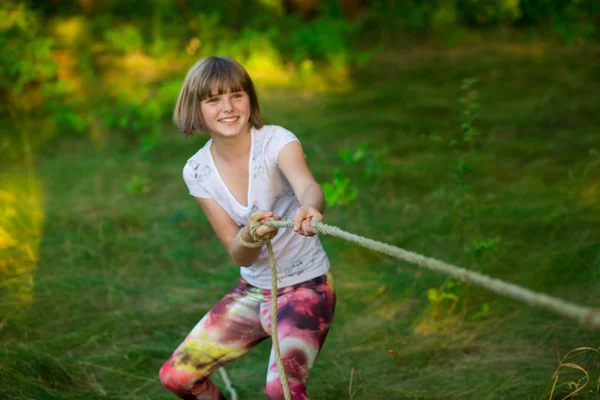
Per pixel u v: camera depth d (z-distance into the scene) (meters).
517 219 5.54
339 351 4.20
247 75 3.08
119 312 4.66
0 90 9.03
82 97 9.38
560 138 7.45
